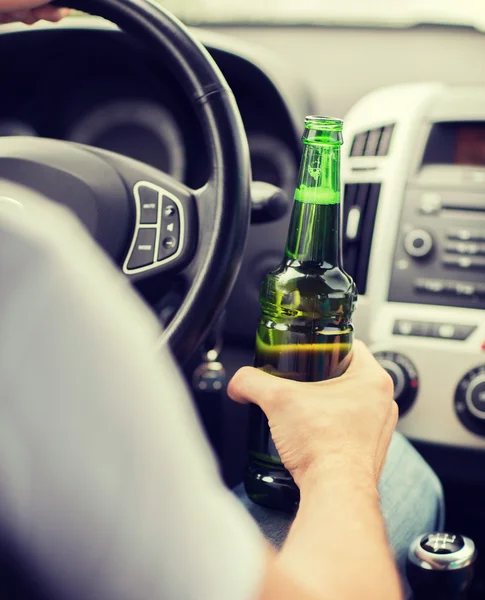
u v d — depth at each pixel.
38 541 0.31
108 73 1.24
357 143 1.20
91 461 0.31
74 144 0.76
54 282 0.31
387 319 1.17
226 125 0.76
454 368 1.14
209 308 0.75
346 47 1.31
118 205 0.73
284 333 0.67
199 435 0.37
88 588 0.32
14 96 1.26
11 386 0.30
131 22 0.77
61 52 1.21
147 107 1.25
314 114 1.30
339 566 0.42
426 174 1.18
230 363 1.34
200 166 1.25
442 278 1.16
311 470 0.54
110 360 0.31
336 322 0.66
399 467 0.90
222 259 0.75
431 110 1.18
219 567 0.34
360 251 1.18
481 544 1.30
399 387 1.15
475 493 1.25
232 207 0.75
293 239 0.67
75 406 0.31
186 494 0.33
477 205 1.15
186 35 0.76
